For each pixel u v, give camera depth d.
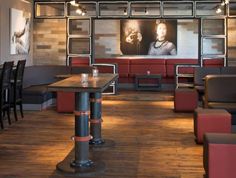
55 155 5.29
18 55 10.07
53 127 7.12
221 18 11.45
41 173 4.54
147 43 13.38
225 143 3.87
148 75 12.14
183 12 13.05
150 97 10.61
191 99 8.70
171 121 7.73
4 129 6.93
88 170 4.59
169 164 4.91
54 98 10.20
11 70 7.32
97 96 5.75
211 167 3.89
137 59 12.98
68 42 11.68
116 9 12.93
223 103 7.09
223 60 11.67
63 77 7.36
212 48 12.70
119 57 13.50
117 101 10.52
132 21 13.36
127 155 5.30
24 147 5.70
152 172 4.59
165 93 11.43
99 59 13.02
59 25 11.66
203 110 6.04
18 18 9.92
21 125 7.29
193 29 13.24
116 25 13.45
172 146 5.79
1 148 5.64
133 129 6.98
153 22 13.31
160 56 13.40
